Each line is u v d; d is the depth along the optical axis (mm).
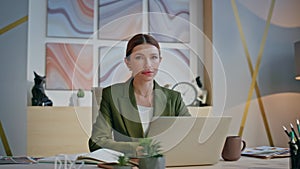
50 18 3426
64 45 3434
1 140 3084
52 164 1240
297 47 3168
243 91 3535
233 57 3539
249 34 3604
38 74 3367
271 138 3572
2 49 3137
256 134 3539
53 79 3379
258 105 3564
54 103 3367
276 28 3670
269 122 3580
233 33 3561
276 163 1312
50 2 3436
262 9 3652
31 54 3365
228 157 1364
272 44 3650
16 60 3158
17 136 3105
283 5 3703
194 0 3740
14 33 3168
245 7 3609
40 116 3062
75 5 3486
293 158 1098
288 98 3633
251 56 3592
